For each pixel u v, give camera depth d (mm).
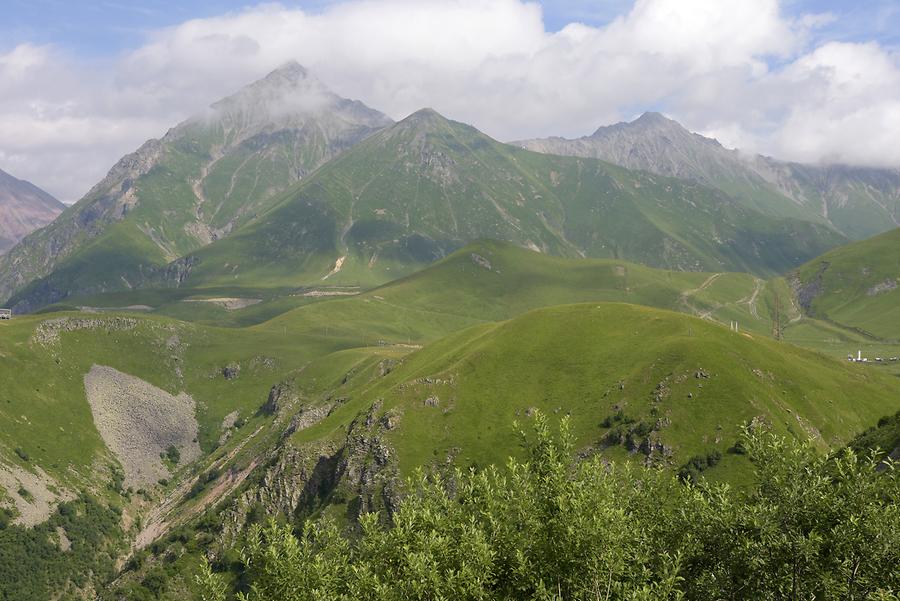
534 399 184125
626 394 171750
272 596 47344
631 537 45406
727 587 43469
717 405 160250
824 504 42719
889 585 39500
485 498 52219
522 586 43844
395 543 48094
